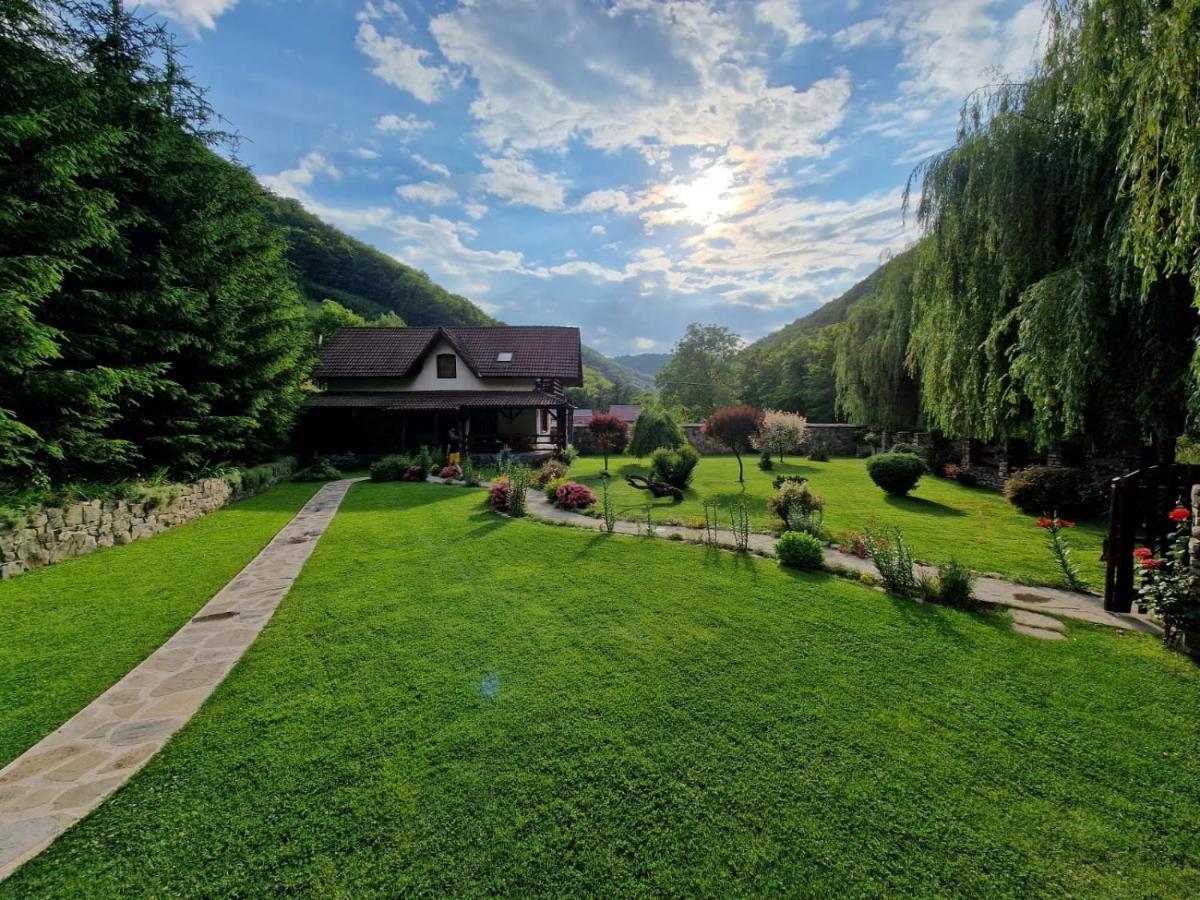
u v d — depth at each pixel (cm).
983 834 237
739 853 227
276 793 264
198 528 907
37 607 524
